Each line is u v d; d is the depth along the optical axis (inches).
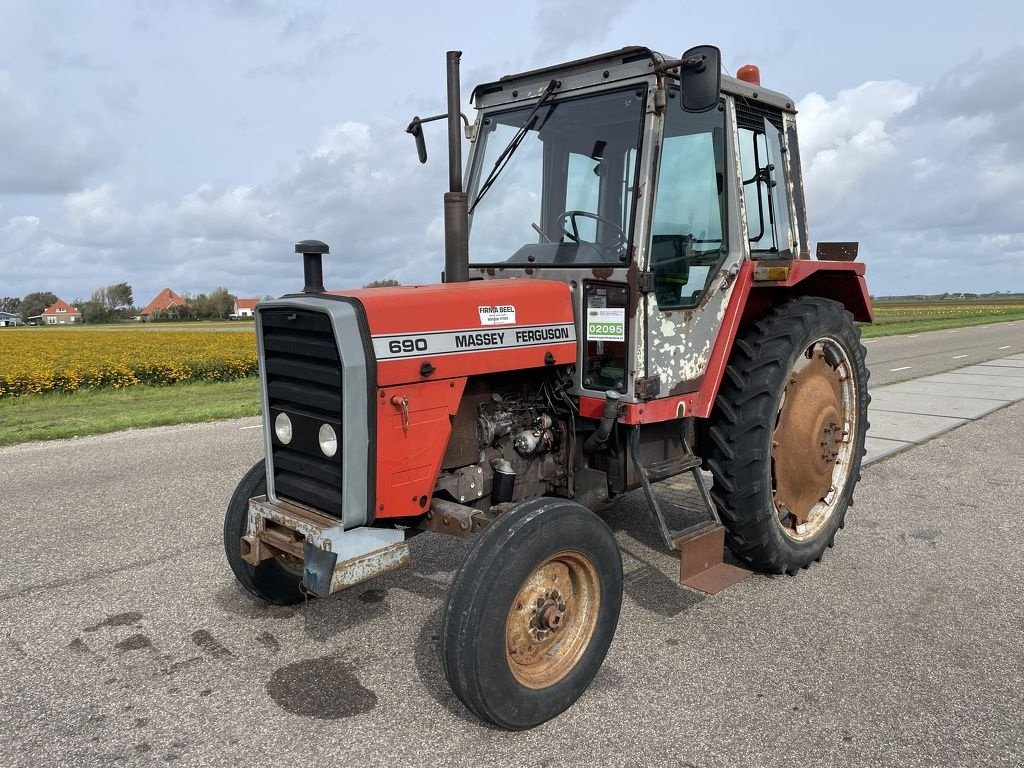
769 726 107.5
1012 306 3056.1
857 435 181.8
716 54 115.6
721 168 149.2
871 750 101.7
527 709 105.3
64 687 118.8
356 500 109.2
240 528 138.3
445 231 140.9
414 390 112.5
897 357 641.0
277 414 121.3
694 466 147.5
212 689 118.3
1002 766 98.5
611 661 126.8
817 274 179.8
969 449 282.5
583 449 142.8
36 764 99.3
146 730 107.1
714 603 149.7
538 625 109.7
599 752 101.9
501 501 130.7
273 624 141.3
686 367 139.6
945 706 112.4
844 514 178.7
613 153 132.8
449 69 136.9
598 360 134.5
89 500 219.0
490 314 122.0
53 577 162.7
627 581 160.1
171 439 309.1
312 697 116.0
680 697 115.4
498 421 130.0
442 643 102.0
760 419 147.4
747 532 152.4
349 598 152.8
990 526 195.2
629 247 126.3
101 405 449.1
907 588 156.6
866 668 123.8
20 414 410.6
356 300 108.5
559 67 139.8
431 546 180.7
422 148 152.4
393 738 105.3
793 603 149.6
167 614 145.2
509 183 148.3
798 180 178.1
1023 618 142.3
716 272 147.2
